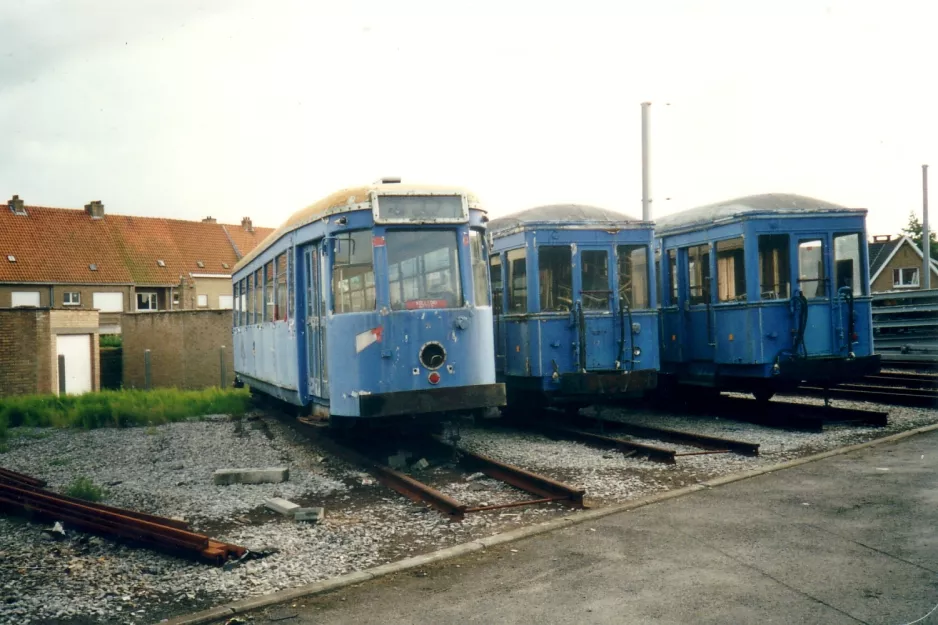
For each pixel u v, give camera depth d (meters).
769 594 5.26
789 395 17.44
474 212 10.52
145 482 10.22
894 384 17.73
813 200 13.92
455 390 10.08
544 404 13.87
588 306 13.41
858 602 5.06
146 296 58.28
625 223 13.65
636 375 13.23
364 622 5.15
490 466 9.62
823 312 13.46
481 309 10.44
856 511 7.20
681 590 5.41
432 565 6.29
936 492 7.78
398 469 10.26
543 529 7.10
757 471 9.15
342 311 10.23
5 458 12.86
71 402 20.59
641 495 8.34
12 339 26.27
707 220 14.48
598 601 5.29
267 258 14.06
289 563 6.45
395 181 10.43
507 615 5.14
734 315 13.80
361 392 9.81
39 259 53.66
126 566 6.50
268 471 9.84
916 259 50.75
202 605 5.59
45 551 7.04
